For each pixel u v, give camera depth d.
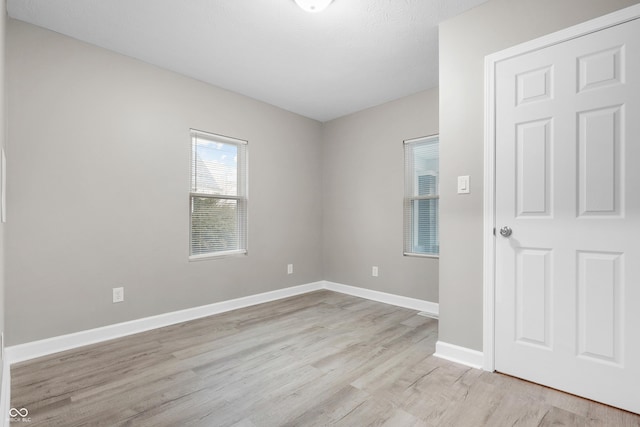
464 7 2.13
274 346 2.47
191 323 3.00
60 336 2.38
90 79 2.54
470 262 2.15
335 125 4.38
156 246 2.89
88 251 2.52
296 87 3.40
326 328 2.87
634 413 1.61
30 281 2.26
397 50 2.67
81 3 2.06
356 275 4.10
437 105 3.38
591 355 1.72
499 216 2.03
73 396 1.79
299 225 4.20
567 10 1.79
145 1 2.05
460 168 2.19
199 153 3.26
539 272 1.88
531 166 1.91
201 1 2.06
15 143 2.21
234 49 2.65
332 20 2.27
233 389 1.86
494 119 2.04
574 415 1.61
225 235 3.47
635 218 1.61
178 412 1.65
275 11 2.16
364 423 1.56
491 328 2.05
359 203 4.08
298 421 1.58
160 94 2.93
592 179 1.72
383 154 3.84
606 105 1.68
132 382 1.93
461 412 1.64
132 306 2.74
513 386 1.88
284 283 4.01
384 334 2.72
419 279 3.50
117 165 2.67
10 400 1.74
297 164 4.19
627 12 1.62
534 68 1.90
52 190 2.36
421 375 2.01
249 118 3.65
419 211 3.58
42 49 2.32
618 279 1.65
